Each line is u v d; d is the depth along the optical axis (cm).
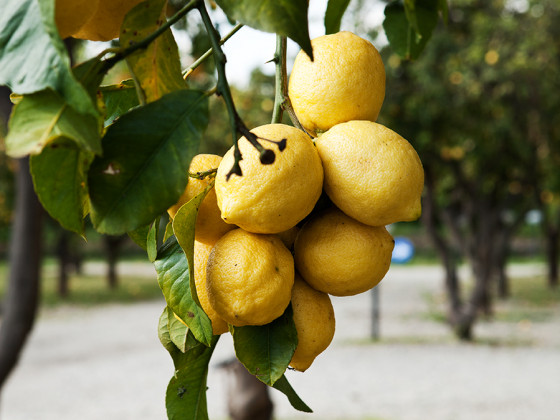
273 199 87
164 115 80
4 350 393
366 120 101
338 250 96
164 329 104
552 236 1981
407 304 1584
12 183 1291
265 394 463
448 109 1032
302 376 904
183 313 94
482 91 1032
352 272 97
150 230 99
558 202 1666
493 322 1313
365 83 100
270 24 75
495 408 734
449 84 1024
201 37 382
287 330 96
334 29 138
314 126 103
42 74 68
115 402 799
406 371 919
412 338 1154
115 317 1525
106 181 78
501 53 980
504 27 963
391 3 147
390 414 722
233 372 466
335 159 93
